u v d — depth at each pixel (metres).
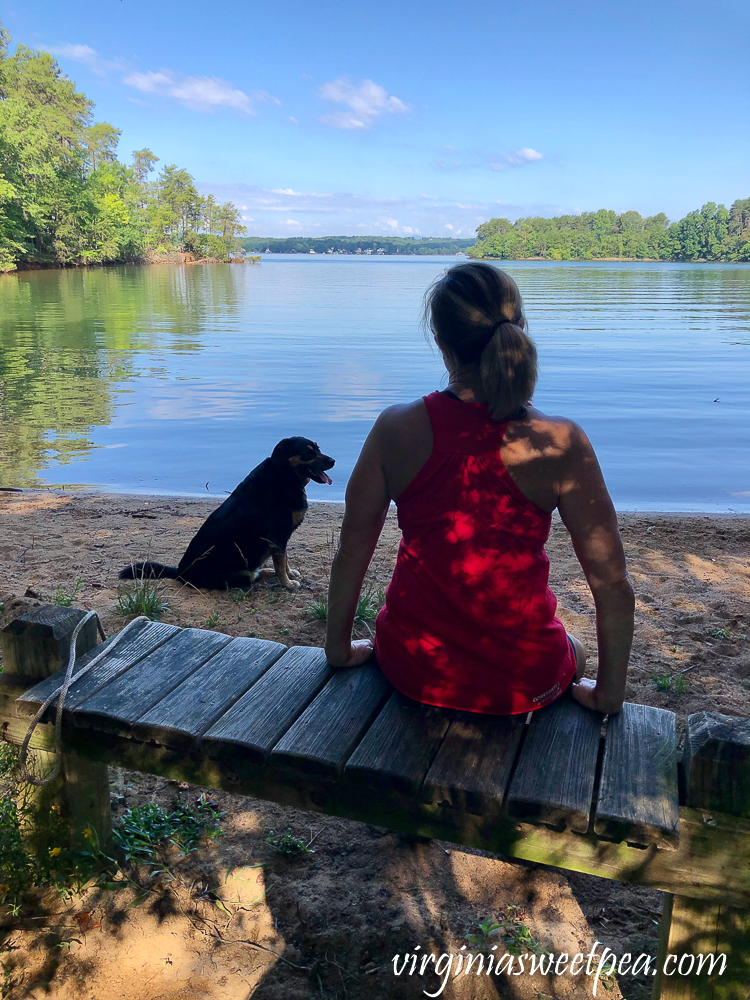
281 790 1.94
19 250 61.31
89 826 2.30
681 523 6.37
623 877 1.73
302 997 1.95
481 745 1.86
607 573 1.82
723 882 1.67
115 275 63.75
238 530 4.64
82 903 2.21
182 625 4.16
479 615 1.86
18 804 2.28
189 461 9.03
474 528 1.81
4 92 78.06
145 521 6.36
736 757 1.60
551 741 1.89
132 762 2.08
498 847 1.80
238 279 69.06
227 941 2.10
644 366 17.19
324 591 4.81
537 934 2.15
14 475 8.29
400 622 2.00
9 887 2.20
